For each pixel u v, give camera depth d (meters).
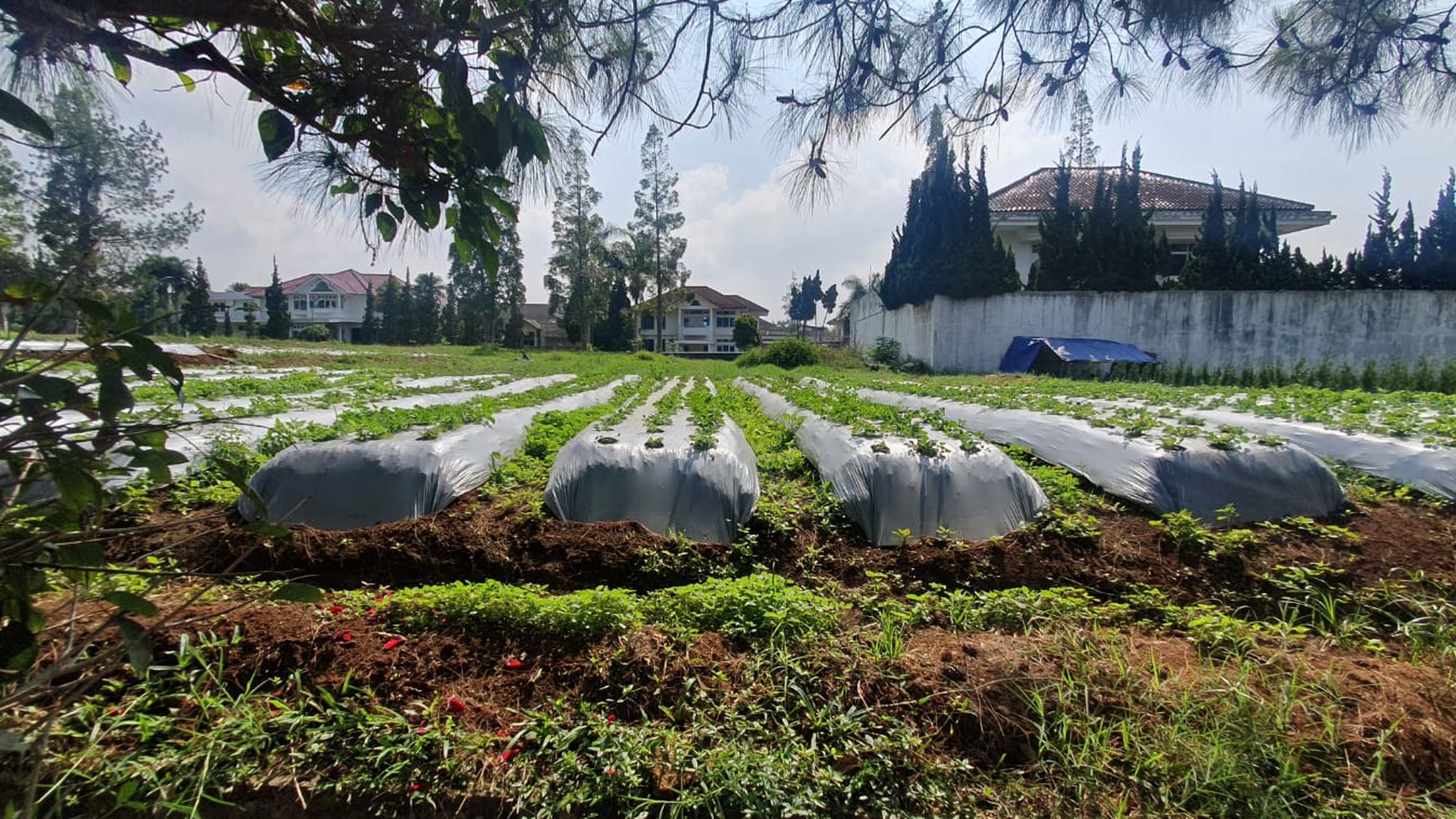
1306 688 3.04
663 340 61.72
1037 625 3.90
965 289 21.94
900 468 5.59
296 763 2.66
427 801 2.56
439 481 5.69
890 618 3.69
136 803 2.42
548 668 3.18
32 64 1.96
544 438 7.95
